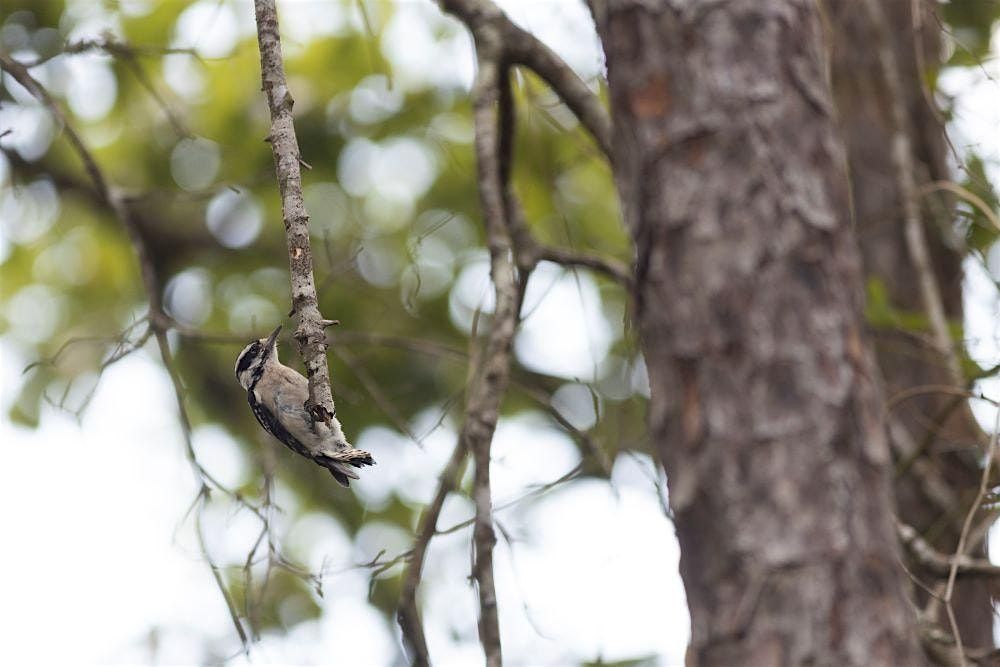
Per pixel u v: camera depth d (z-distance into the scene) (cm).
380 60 1620
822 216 551
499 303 845
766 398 526
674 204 561
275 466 947
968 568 891
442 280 1722
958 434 1164
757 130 559
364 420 1683
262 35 734
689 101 570
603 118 979
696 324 545
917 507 1150
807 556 505
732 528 518
